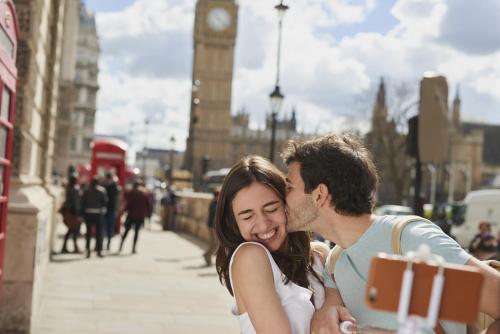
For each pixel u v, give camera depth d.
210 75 123.50
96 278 11.24
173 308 8.92
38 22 7.12
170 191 27.55
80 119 104.12
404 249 1.88
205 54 123.81
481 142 104.81
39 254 7.11
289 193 2.08
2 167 4.26
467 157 104.75
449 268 1.35
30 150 7.66
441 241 1.82
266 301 1.97
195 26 128.88
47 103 10.31
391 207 32.78
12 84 4.28
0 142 4.02
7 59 3.94
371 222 2.02
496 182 55.34
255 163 2.17
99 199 14.59
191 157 49.84
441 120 8.43
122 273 12.17
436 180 80.75
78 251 15.29
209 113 122.81
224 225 2.22
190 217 25.69
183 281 11.69
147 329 7.48
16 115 6.55
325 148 2.03
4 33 3.84
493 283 1.70
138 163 114.00
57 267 12.30
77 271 11.95
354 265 2.04
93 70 106.38
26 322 6.18
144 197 16.34
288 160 2.12
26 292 6.18
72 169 21.72
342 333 1.91
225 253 2.26
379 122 48.19
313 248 2.44
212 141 122.31
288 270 2.13
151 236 23.34
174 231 27.28
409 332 1.33
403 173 48.84
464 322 1.34
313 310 2.11
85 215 14.58
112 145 22.30
